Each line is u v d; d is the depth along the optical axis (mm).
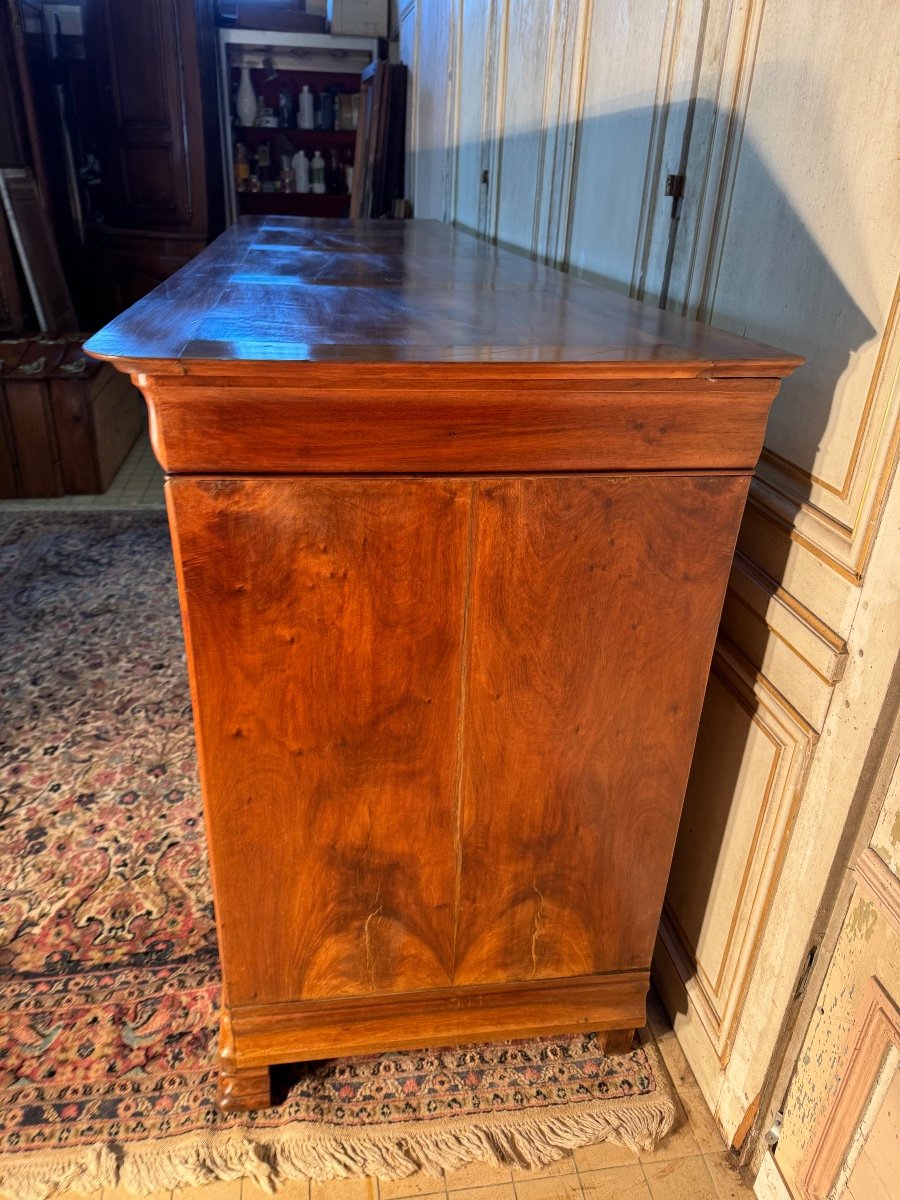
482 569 1028
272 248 2109
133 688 2461
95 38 5070
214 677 1038
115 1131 1314
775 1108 1210
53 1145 1292
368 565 1003
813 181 1047
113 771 2113
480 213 3059
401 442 948
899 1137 945
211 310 1171
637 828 1249
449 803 1175
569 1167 1299
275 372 875
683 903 1504
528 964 1334
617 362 917
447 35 3611
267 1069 1328
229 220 5906
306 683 1061
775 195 1138
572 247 2047
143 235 5414
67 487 3902
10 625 2773
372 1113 1351
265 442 925
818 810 1064
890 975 945
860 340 964
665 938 1559
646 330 1131
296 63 5621
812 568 1075
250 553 976
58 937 1652
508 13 2572
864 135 942
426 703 1099
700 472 1025
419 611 1039
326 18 5590
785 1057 1184
